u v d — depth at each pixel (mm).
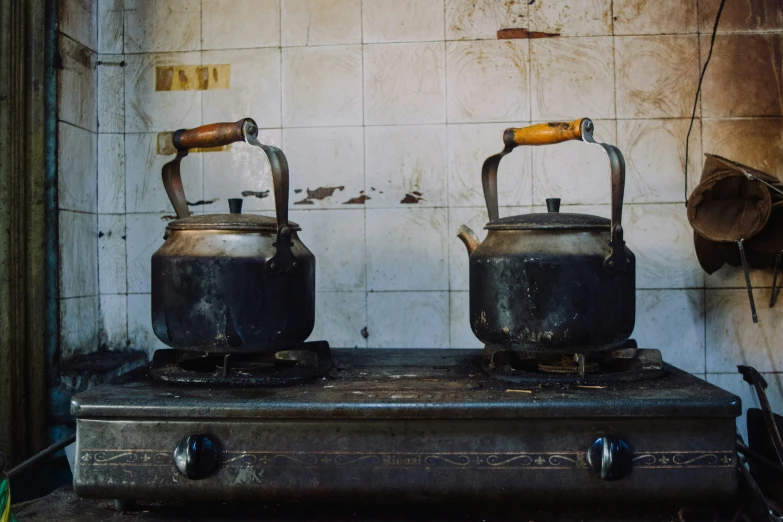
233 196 1741
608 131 1689
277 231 1059
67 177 1630
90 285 1729
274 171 1053
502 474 946
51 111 1575
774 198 1463
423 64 1716
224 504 1052
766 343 1656
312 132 1731
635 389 1022
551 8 1703
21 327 1489
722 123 1679
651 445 945
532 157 1695
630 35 1692
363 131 1724
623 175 1035
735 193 1525
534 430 954
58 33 1591
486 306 1100
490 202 1387
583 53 1697
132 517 1010
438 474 949
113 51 1773
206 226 1071
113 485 950
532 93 1701
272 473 952
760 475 1353
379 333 1721
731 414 936
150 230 1762
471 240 1263
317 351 1297
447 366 1277
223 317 1036
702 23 1687
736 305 1664
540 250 1045
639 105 1688
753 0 1681
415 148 1715
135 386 1074
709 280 1670
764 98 1676
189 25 1760
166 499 964
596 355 1245
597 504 1060
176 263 1058
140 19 1768
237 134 1125
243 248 1057
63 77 1613
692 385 1058
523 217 1123
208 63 1754
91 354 1729
